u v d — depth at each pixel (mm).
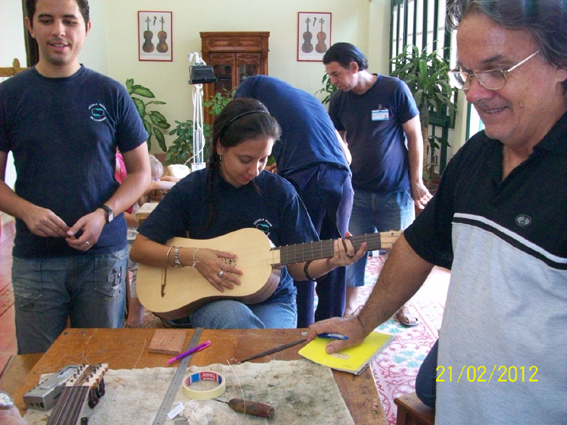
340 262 1587
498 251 875
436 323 2965
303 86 7527
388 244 1551
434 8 5324
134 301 2766
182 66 7492
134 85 7312
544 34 781
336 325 1304
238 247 1685
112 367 1217
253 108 1602
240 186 1734
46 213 1604
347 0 7316
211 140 1686
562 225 817
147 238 1725
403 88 2785
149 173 1919
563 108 845
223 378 1119
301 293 2189
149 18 7359
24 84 1664
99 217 1682
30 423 1000
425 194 2979
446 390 986
